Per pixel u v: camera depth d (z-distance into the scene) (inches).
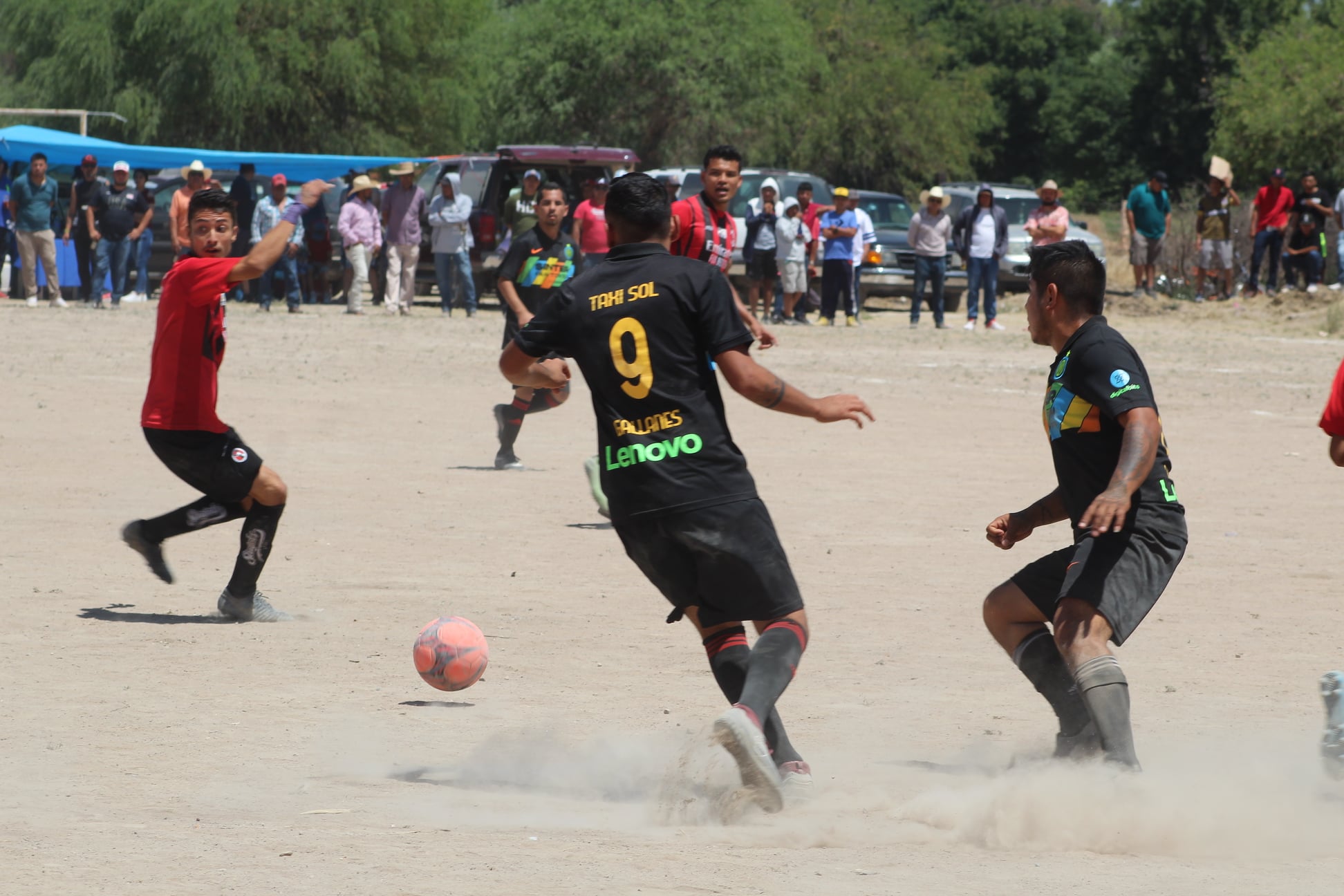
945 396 1785.2
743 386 454.3
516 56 5246.1
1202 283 3127.5
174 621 714.8
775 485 1178.0
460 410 1610.5
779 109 5339.6
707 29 5132.9
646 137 5300.2
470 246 2797.7
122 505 1027.3
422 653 573.3
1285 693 604.7
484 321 2664.9
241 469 704.4
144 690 584.4
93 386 1689.2
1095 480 474.9
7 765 477.4
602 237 1787.6
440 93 4722.0
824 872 379.2
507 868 375.9
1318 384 1956.2
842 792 465.1
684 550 466.3
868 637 700.0
